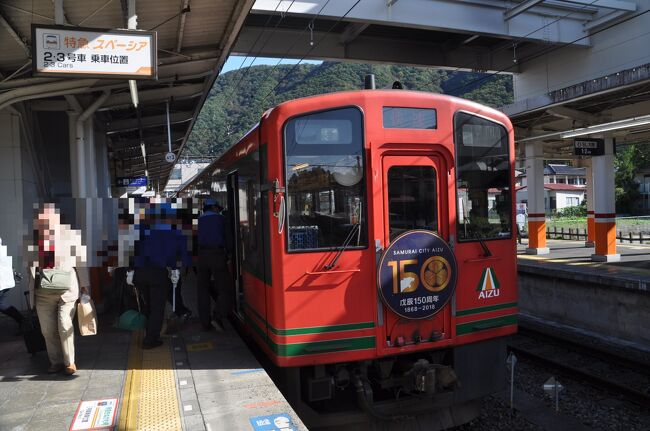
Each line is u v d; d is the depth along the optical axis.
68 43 4.77
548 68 16.77
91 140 8.70
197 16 6.48
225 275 6.20
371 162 4.34
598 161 14.12
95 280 7.74
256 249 4.93
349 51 16.03
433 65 17.08
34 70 4.69
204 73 8.32
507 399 6.29
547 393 6.57
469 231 4.72
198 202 6.62
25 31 5.99
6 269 6.04
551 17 15.05
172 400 4.14
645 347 8.77
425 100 4.54
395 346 4.39
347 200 4.35
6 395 4.34
